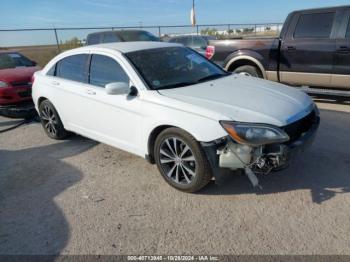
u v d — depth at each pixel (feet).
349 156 13.82
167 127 11.78
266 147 10.12
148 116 11.94
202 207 10.91
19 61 28.48
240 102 11.16
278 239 9.18
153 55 14.06
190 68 14.30
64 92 15.90
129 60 13.25
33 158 15.97
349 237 9.07
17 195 12.55
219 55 25.03
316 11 20.75
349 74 19.94
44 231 10.25
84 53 15.24
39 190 12.82
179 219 10.37
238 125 10.03
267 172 10.36
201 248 9.06
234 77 14.46
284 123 10.32
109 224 10.37
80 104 15.08
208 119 10.46
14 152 17.01
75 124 16.08
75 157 15.70
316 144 15.20
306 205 10.63
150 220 10.43
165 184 12.59
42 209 11.46
